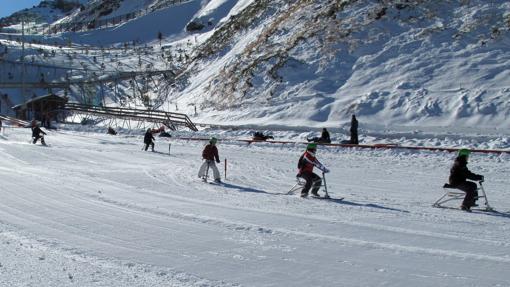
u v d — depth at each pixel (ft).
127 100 287.48
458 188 42.16
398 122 118.93
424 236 31.37
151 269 24.18
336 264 25.18
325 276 23.20
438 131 105.40
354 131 98.99
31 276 22.98
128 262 25.34
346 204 44.70
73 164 80.28
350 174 67.15
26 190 51.26
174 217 37.45
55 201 44.70
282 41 190.60
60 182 57.62
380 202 46.11
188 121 160.86
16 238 30.55
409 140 101.40
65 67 409.08
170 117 172.14
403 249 28.02
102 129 161.27
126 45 487.61
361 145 93.35
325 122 130.00
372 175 66.03
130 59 427.33
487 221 36.65
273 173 68.74
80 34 601.62
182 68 296.71
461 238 30.81
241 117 152.46
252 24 247.09
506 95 115.03
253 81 170.91
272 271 23.98
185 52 406.41
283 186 57.62
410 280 22.54
